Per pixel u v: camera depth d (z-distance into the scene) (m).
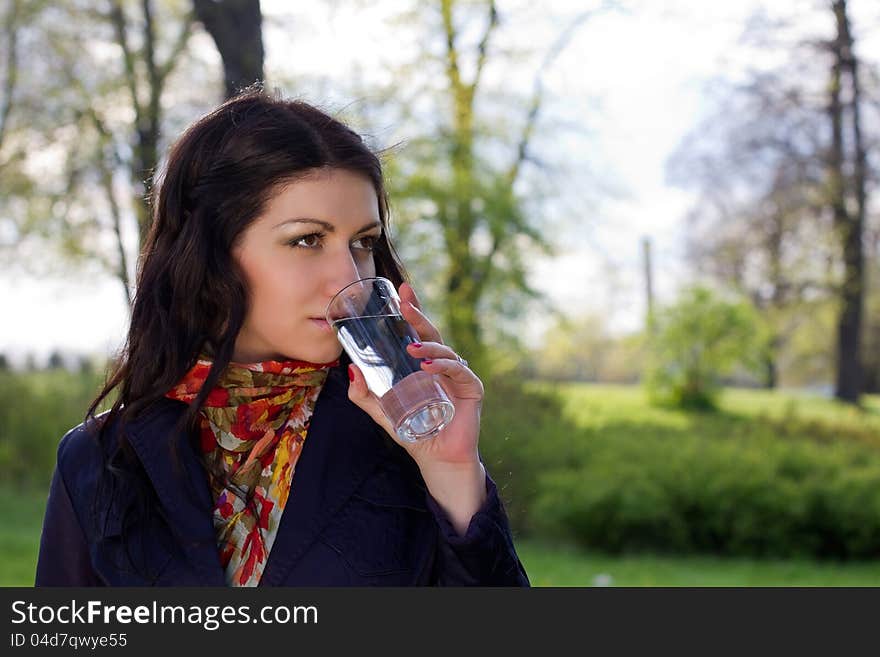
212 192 1.41
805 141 21.38
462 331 11.67
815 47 18.36
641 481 8.67
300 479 1.43
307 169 1.37
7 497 9.98
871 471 8.80
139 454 1.43
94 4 13.11
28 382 12.51
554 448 9.73
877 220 23.31
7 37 13.03
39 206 12.95
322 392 1.51
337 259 1.39
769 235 23.80
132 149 12.66
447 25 11.60
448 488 1.39
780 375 31.39
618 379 25.83
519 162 12.75
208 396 1.46
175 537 1.40
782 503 8.43
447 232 11.62
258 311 1.41
